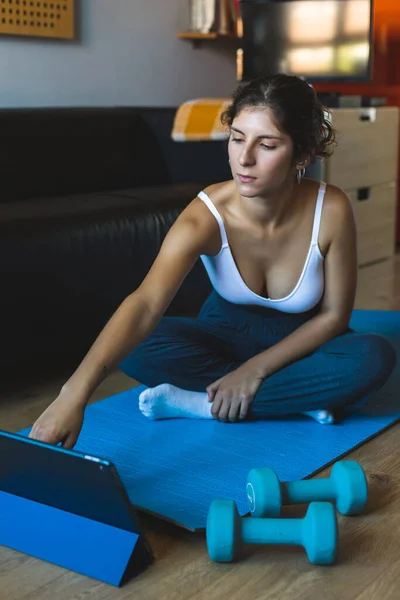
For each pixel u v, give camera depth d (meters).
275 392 1.65
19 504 1.27
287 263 1.60
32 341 1.97
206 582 1.14
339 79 3.56
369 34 3.47
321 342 1.66
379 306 2.83
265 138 1.35
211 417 1.69
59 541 1.20
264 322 1.73
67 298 2.04
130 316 1.39
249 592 1.11
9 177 2.63
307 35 3.58
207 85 3.79
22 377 2.11
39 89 2.99
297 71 3.63
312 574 1.15
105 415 1.72
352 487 1.28
